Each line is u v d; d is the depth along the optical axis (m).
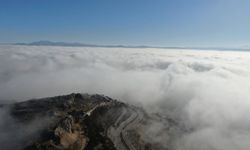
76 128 160.38
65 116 169.38
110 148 144.88
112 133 161.38
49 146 138.75
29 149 138.38
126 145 149.50
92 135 156.00
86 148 145.50
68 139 147.00
